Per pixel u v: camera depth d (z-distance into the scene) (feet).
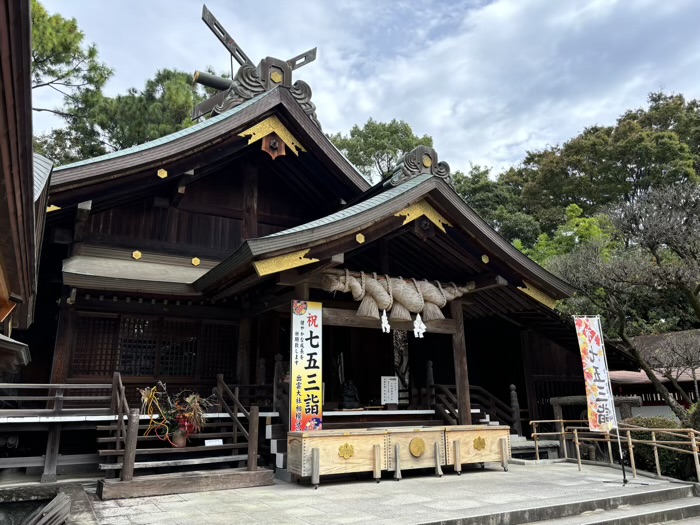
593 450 35.19
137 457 27.89
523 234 96.12
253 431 24.31
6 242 10.77
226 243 37.27
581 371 48.16
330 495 21.12
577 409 46.42
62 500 19.26
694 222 35.65
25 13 5.88
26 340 35.63
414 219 28.86
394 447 25.55
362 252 33.53
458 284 33.17
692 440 26.23
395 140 101.76
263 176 40.86
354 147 100.83
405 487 23.20
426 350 42.98
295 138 38.14
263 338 34.81
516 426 39.45
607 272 38.83
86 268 30.07
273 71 38.93
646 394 49.14
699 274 34.35
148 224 35.01
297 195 42.37
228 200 38.27
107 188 31.32
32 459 24.23
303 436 23.29
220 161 37.04
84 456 25.35
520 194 118.52
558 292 32.81
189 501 19.84
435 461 26.58
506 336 46.42
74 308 30.40
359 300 28.63
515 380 44.93
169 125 71.20
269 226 40.06
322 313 27.71
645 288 40.42
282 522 16.28
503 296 35.09
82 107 73.41
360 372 37.78
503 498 20.51
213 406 30.35
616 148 99.50
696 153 98.89
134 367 31.40
